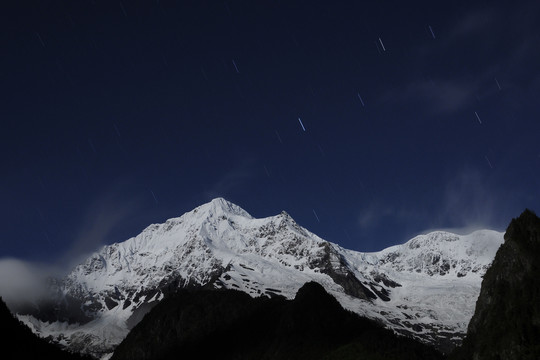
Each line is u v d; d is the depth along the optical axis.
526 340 187.12
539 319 190.25
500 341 193.62
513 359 185.88
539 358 180.50
